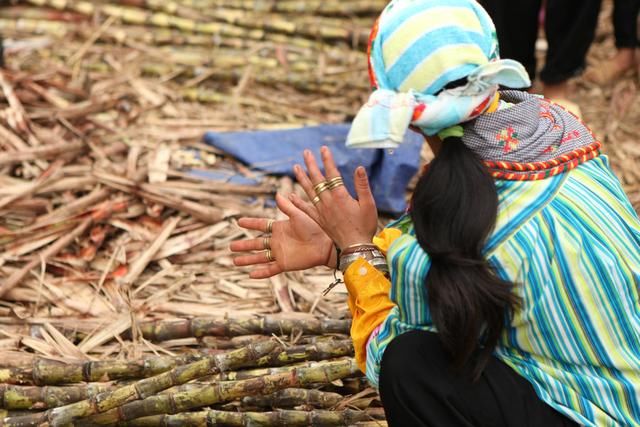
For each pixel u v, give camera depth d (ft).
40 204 17.76
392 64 9.89
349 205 10.94
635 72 25.72
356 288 10.93
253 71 24.44
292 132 20.84
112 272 16.52
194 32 26.03
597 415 9.86
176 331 14.84
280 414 12.71
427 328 10.18
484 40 9.92
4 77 21.39
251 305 16.03
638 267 9.92
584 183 10.02
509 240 9.53
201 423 12.75
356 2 27.32
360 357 11.07
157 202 18.02
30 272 16.16
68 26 25.76
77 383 13.61
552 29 21.91
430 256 9.43
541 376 9.95
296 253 11.57
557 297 9.61
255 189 19.10
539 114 10.35
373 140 9.61
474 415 9.88
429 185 9.57
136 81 23.22
